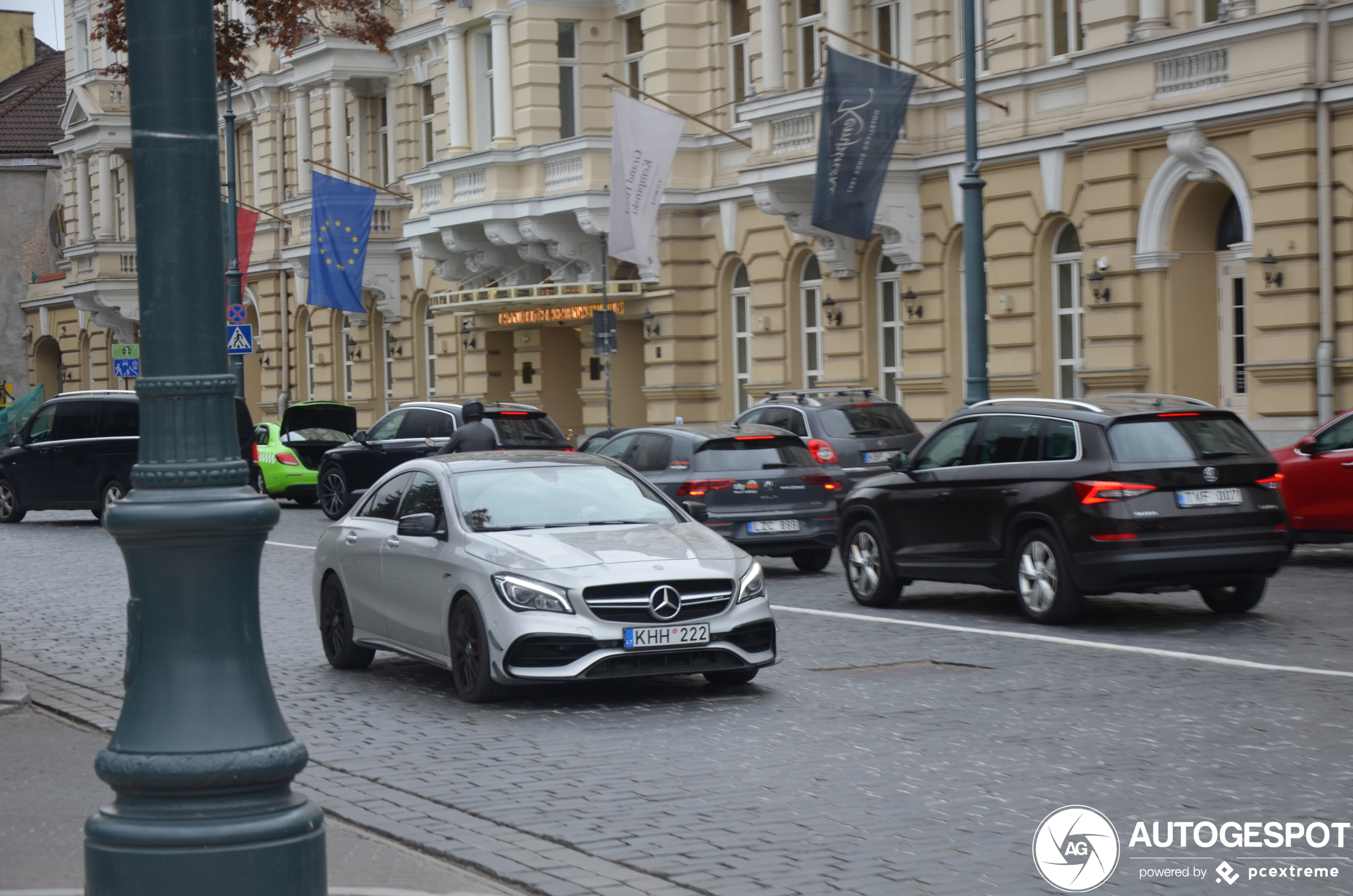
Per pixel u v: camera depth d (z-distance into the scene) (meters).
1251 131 21.56
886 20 28.86
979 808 7.49
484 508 11.16
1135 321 23.67
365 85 43.62
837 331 29.73
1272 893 6.14
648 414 34.53
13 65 75.62
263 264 48.38
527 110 35.28
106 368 59.66
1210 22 22.36
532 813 7.68
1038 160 25.45
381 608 11.67
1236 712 9.52
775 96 28.47
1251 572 12.98
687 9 33.09
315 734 9.83
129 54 5.55
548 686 11.24
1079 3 25.09
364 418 44.91
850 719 9.77
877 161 25.77
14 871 6.64
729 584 10.55
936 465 14.47
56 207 66.75
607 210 33.56
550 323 36.62
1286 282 21.22
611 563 10.36
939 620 14.04
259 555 5.59
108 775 5.35
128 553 5.48
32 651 13.57
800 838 7.04
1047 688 10.55
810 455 18.27
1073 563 12.97
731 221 32.34
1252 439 13.34
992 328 26.59
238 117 49.59
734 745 9.11
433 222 37.09
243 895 5.26
